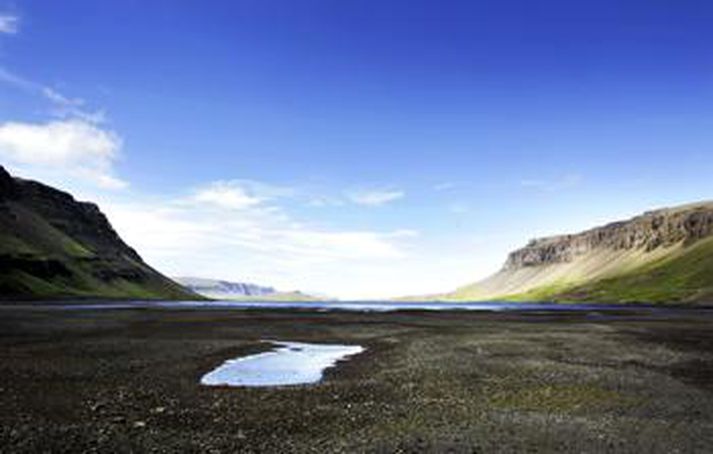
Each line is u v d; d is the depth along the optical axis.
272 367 36.53
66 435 18.69
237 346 48.09
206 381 30.50
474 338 58.19
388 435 19.69
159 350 42.97
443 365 37.50
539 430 20.56
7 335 51.28
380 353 44.69
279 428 20.38
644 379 31.91
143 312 104.81
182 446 17.88
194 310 123.44
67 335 52.84
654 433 20.31
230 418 21.70
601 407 24.47
